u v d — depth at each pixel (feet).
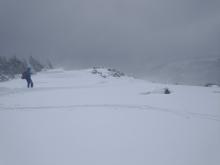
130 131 25.79
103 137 23.97
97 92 59.98
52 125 27.66
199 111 34.99
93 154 20.26
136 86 79.71
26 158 19.49
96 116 31.81
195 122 29.37
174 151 21.16
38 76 140.97
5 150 20.86
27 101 43.14
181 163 19.22
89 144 22.24
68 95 53.06
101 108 36.94
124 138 23.77
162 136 24.48
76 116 31.73
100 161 19.11
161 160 19.51
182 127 27.35
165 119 30.55
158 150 21.25
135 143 22.59
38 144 22.16
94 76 151.12
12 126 27.17
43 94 54.75
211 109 36.37
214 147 22.12
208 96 51.29
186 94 55.11
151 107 37.65
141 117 31.42
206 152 21.15
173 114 33.19
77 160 19.24
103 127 27.04
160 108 36.96
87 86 81.46
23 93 56.80
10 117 31.07
